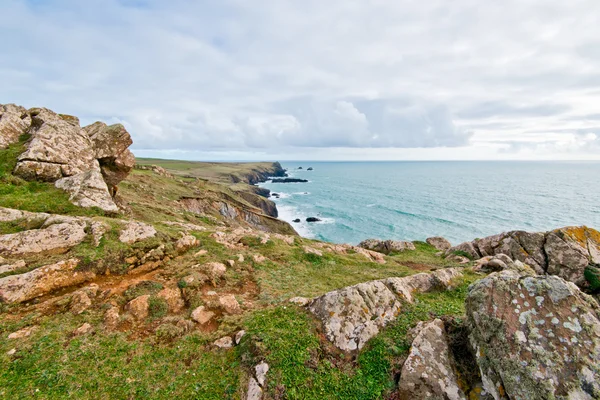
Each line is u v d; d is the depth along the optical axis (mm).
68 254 12953
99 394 7695
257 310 11961
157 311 11289
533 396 6156
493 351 7137
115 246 14172
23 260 11906
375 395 7773
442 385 7500
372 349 9117
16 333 9094
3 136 20297
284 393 7875
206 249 18359
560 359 6383
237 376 8500
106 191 19203
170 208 37625
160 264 15227
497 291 7973
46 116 24250
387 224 80062
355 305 10672
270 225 65500
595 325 6715
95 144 23844
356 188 165125
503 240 23844
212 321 11297
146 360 8938
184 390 8055
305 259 21547
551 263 20906
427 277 14602
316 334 9914
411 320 10344
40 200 16547
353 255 24672
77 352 8797
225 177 156750
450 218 82625
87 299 11000
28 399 7230
